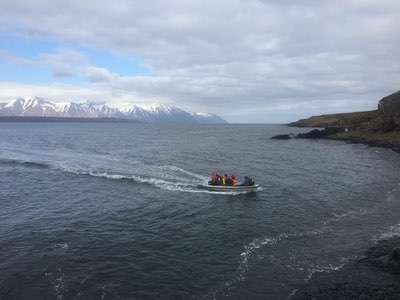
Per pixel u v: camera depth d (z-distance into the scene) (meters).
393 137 96.38
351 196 38.78
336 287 18.69
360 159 69.50
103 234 26.92
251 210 33.31
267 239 25.92
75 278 20.19
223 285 19.47
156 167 56.75
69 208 33.91
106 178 47.41
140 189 41.41
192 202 36.09
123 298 18.27
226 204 35.41
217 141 120.19
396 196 38.72
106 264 21.88
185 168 56.34
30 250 23.91
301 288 18.91
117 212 32.56
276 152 83.00
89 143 105.12
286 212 32.69
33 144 99.44
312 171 55.38
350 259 22.33
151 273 20.78
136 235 26.73
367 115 146.00
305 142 113.75
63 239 25.88
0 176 48.97
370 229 28.09
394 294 17.77
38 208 33.94
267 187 43.16
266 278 20.14
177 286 19.39
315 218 30.92
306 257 22.80
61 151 80.44
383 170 55.94
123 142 111.31
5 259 22.52
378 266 20.91
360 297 17.58
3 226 28.70
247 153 80.50
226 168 57.50
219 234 26.95
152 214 31.98
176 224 29.27
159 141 118.38
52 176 48.88
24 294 18.61
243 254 23.30
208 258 22.75
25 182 45.19
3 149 84.88
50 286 19.34
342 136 117.88
